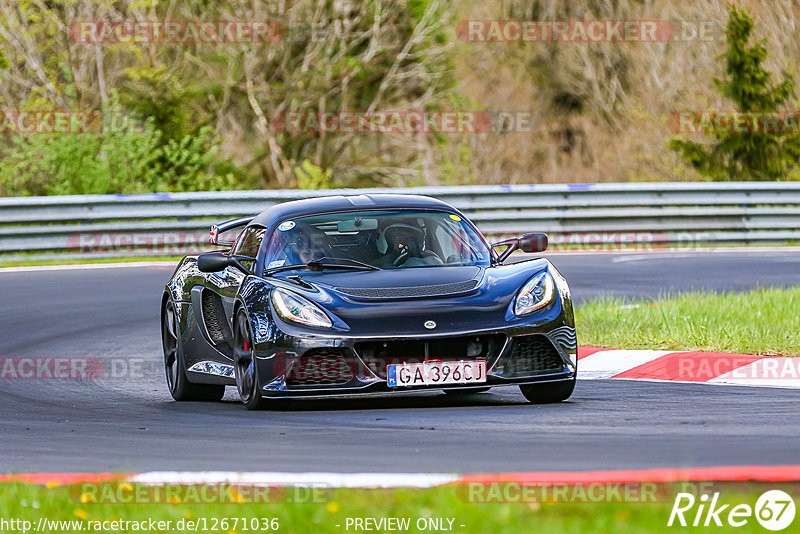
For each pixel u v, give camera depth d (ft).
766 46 435.12
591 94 453.58
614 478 56.80
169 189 305.12
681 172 437.17
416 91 400.67
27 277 198.49
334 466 64.90
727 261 211.20
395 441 72.74
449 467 63.57
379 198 102.17
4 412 95.04
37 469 68.23
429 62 392.88
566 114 454.40
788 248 239.91
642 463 63.36
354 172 402.52
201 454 70.74
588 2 447.42
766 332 119.14
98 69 358.84
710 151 422.82
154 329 147.13
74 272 204.64
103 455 72.18
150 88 345.10
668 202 245.04
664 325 126.72
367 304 85.30
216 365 98.32
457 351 84.02
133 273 202.18
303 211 99.40
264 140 389.39
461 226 98.17
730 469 58.34
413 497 53.62
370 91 396.78
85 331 146.10
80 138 299.38
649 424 77.66
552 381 85.71
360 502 53.36
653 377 105.70
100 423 87.10
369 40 393.91
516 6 443.73
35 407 98.27
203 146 315.78
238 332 92.58
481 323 84.12
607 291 169.78
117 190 299.79
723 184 245.86
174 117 342.44
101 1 374.22
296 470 64.08
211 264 96.27
